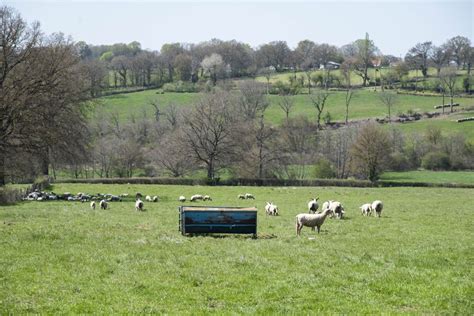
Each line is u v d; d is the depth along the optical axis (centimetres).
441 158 11138
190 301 1702
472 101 16338
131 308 1614
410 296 1792
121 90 18300
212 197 5762
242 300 1720
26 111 5419
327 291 1828
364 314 1600
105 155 10356
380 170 9425
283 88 18425
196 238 2781
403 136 11812
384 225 3522
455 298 1766
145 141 12862
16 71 5688
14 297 1697
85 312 1584
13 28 5734
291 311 1616
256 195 6047
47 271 2006
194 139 9319
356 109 16025
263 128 9906
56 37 6397
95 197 5381
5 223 3138
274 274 2033
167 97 16900
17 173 6084
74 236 2723
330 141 11231
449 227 3484
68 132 6044
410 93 17912
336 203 3934
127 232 2939
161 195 6019
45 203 4769
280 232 3109
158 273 2017
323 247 2594
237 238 2833
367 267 2181
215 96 9688
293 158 10138
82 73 6706
